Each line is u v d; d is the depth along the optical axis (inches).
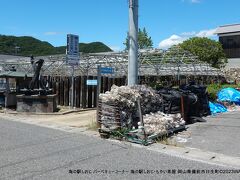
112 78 761.6
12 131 429.4
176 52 990.4
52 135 406.0
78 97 724.0
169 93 500.4
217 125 494.3
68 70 800.9
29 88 670.5
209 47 1587.1
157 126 400.5
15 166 269.3
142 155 313.4
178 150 339.9
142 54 967.6
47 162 282.4
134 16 487.2
